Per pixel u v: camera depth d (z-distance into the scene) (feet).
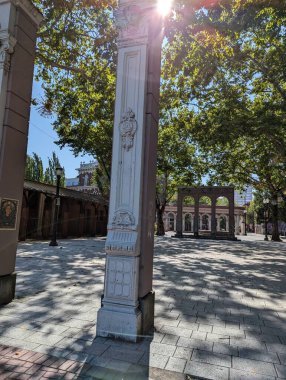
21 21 17.87
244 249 57.21
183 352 11.18
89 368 9.73
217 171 80.38
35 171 91.97
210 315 15.80
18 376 9.13
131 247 12.28
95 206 86.74
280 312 16.57
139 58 13.51
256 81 43.09
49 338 12.07
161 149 73.26
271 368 10.12
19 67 17.83
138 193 12.84
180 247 57.36
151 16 13.61
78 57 30.22
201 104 44.47
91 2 23.16
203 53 28.19
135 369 9.77
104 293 12.77
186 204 188.14
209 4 22.94
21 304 16.56
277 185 87.45
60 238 70.28
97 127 57.82
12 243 17.35
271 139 43.06
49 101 33.45
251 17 24.81
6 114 16.89
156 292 20.54
